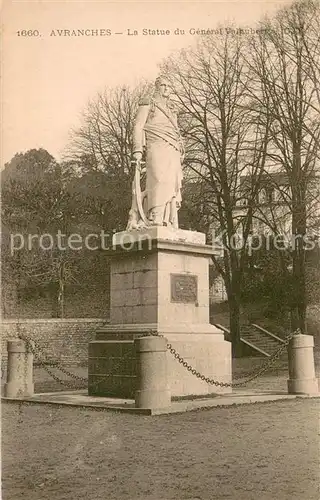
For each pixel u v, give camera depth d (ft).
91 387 46.68
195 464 25.82
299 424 33.47
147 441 29.94
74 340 101.09
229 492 22.16
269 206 91.20
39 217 115.85
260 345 111.75
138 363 37.93
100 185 113.50
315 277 94.53
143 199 47.57
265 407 39.93
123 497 21.93
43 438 31.07
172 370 42.91
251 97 85.97
